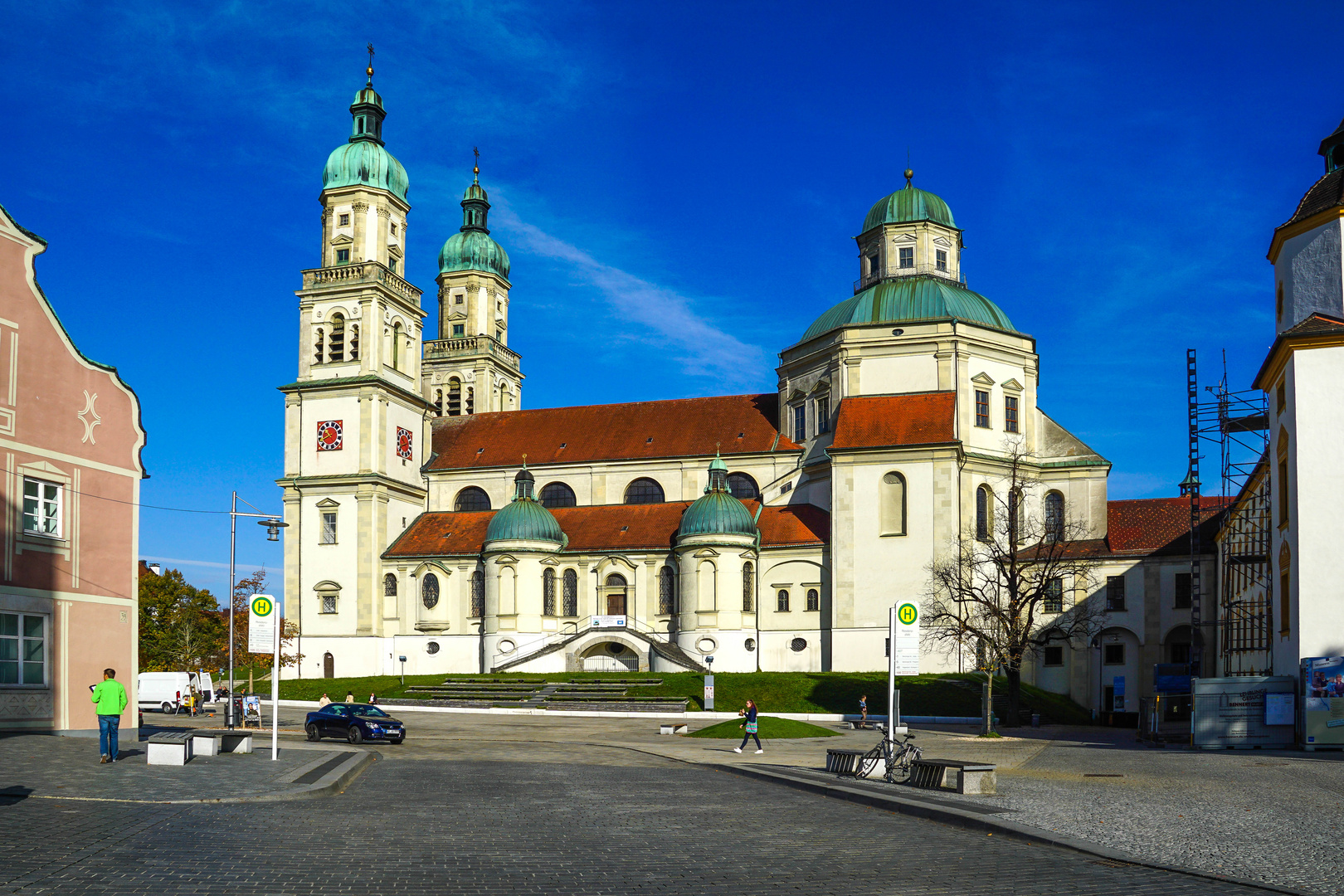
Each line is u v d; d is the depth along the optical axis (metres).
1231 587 71.62
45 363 42.56
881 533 90.81
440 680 91.94
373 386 103.62
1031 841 21.34
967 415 94.12
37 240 42.59
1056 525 85.56
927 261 102.50
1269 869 18.27
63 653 42.31
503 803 27.25
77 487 43.41
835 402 98.00
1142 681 90.25
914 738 58.41
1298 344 46.88
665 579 97.69
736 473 103.00
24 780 28.23
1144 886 17.08
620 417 111.31
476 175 132.88
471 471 110.19
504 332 133.12
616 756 47.50
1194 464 77.81
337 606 102.25
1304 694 45.59
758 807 26.91
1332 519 45.81
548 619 99.06
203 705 95.00
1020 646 70.94
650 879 17.42
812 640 93.44
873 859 19.41
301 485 103.94
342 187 107.69
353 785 31.56
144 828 21.22
